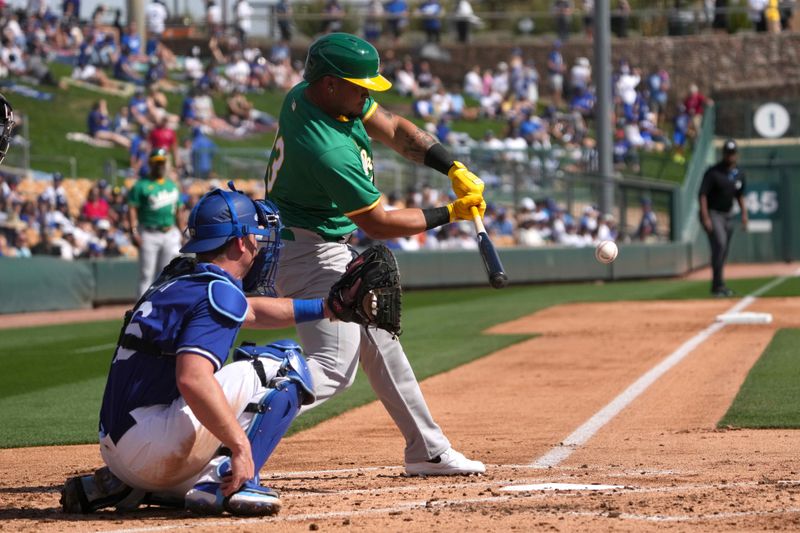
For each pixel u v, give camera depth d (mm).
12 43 70375
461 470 12570
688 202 66500
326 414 18438
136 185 33375
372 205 11430
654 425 16531
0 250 45281
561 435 15820
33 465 14602
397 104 76125
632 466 12984
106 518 10016
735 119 70750
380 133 12359
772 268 64250
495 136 75125
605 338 28891
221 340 9344
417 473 12656
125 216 51906
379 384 12406
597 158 63406
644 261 58719
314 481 12445
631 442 14992
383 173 59688
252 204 10039
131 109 67000
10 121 11766
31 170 57906
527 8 93375
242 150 60281
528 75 81750
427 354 26859
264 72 77250
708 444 14602
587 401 19188
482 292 51125
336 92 11438
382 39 87125
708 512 9656
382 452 14812
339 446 15414
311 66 11453
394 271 10227
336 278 11938
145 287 33750
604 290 49000
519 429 16531
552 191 62781
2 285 42000
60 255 47031
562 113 80625
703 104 78188
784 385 20062
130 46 75875
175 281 9555
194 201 52219
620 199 63844
